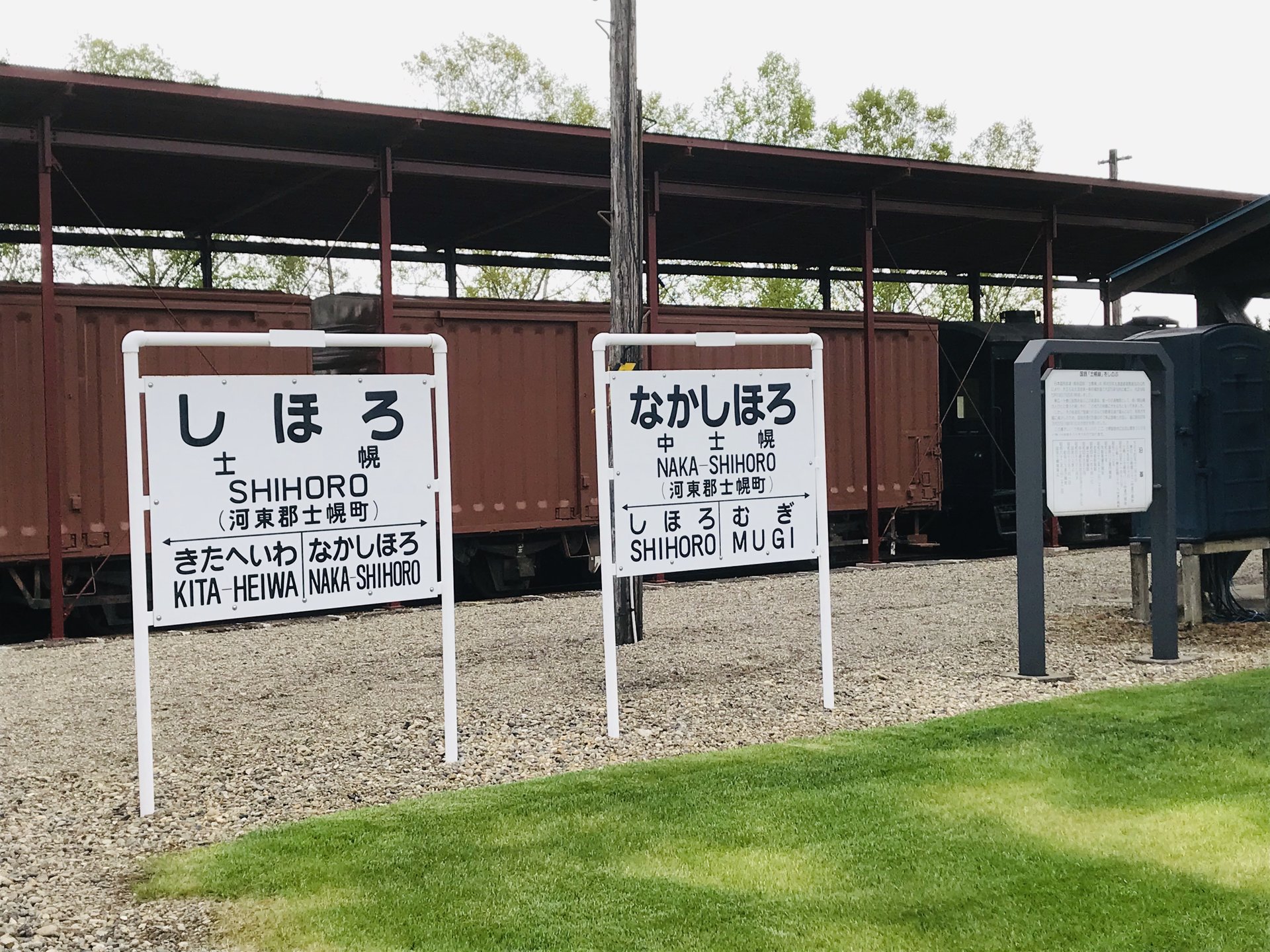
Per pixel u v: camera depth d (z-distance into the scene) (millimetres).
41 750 6832
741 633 10438
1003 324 19766
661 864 4547
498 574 15039
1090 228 18609
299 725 7246
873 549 16359
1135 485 8562
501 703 7688
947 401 19422
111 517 12391
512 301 14719
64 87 10617
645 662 9023
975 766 5723
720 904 4152
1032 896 4164
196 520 5523
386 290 13117
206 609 5551
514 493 14703
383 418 5949
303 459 5758
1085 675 8109
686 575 16703
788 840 4766
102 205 15328
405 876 4492
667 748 6410
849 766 5789
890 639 9922
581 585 16500
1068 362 10047
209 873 4598
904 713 7082
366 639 10781
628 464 6758
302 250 17750
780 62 34906
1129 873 4348
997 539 19156
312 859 4695
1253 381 10164
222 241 17297
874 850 4641
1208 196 17516
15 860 4906
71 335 12227
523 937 3926
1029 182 16219
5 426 11953
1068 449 8320
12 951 3977
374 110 11898
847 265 22625
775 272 21781
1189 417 9891
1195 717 6594
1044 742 6117
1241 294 11281
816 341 7277
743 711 7234
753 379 7109
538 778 5820
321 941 3963
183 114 11602
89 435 12305
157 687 8742
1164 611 8539
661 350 15812
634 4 9969
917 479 18234
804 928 3953
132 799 5746
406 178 14227
